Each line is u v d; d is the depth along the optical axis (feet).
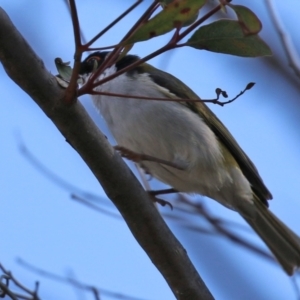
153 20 15.98
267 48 17.29
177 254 21.79
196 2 15.80
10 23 16.38
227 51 17.51
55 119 18.21
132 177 20.54
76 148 19.25
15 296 21.62
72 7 15.83
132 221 21.18
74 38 16.33
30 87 17.40
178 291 22.13
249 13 15.97
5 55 16.66
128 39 16.34
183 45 16.92
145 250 21.83
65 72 20.07
